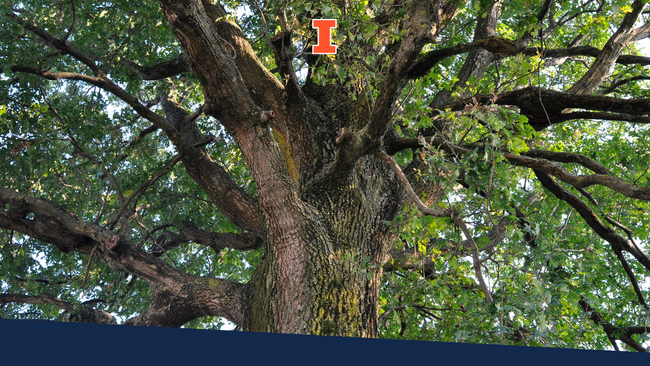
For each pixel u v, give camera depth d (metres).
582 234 6.73
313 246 4.76
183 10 4.14
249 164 4.91
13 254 8.50
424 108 4.49
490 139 4.14
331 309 4.48
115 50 7.58
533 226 4.13
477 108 3.77
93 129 7.54
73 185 7.87
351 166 4.80
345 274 4.71
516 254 3.96
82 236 5.99
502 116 4.04
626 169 5.96
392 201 5.45
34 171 7.88
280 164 4.87
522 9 3.50
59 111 7.80
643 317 5.17
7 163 7.59
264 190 4.83
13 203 5.91
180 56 7.71
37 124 7.31
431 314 6.37
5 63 6.13
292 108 5.44
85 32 7.42
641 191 3.74
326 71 4.79
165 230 8.55
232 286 5.62
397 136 5.51
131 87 7.98
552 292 3.53
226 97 4.61
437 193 5.70
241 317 5.28
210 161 6.42
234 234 7.04
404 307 5.44
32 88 7.27
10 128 7.10
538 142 5.15
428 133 5.75
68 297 9.07
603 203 5.43
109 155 7.21
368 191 5.38
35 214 5.96
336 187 5.14
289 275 4.68
